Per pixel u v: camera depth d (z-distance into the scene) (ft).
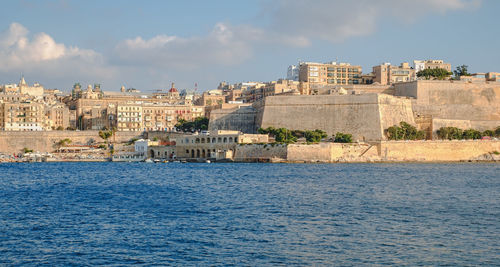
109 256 202.08
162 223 259.39
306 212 288.92
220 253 205.26
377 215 280.31
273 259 197.88
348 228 247.29
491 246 216.33
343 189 392.27
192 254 203.92
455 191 382.83
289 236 231.30
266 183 436.35
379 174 522.88
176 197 352.08
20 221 267.59
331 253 205.67
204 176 510.17
